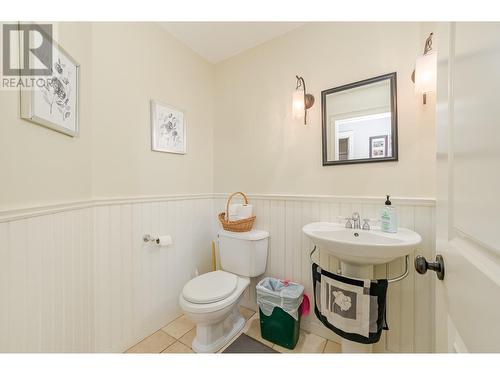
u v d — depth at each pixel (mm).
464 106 479
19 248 737
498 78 346
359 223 1308
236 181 1980
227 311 1327
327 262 1490
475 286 426
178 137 1764
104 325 1246
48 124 861
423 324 1208
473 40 435
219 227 2053
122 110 1372
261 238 1648
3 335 679
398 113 1273
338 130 1461
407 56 1253
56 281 921
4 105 692
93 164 1208
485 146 385
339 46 1469
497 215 348
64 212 972
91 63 1194
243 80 1940
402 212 1251
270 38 1775
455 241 541
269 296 1442
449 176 574
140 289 1460
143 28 1508
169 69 1702
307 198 1575
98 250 1220
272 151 1765
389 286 1288
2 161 683
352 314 1091
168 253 1666
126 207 1380
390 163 1297
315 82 1565
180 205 1774
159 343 1438
